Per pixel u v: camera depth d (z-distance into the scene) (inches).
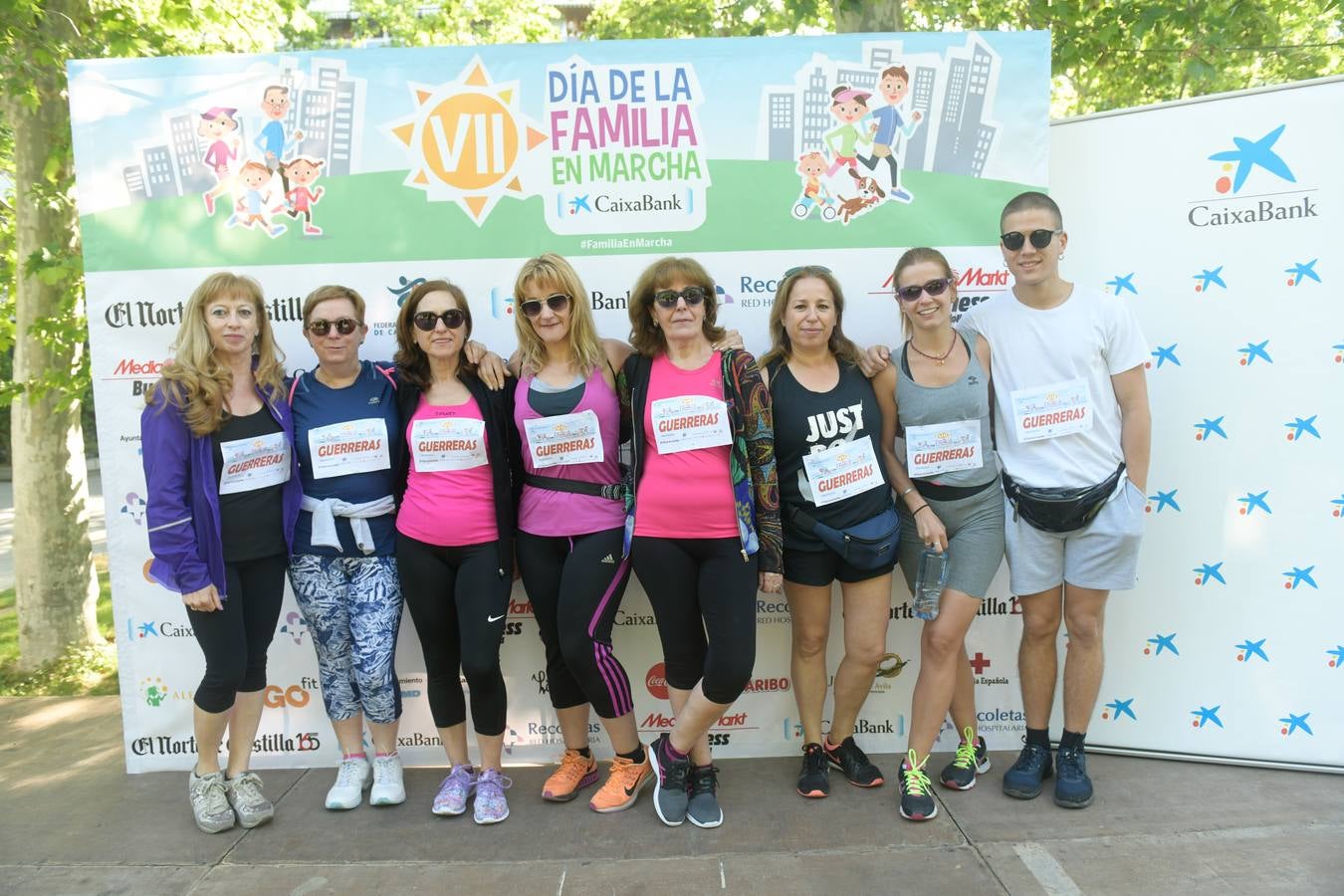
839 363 114.3
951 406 112.3
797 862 106.3
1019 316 114.0
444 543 111.8
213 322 107.4
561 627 110.8
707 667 107.7
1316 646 126.4
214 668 110.9
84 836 116.8
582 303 111.1
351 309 112.6
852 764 124.6
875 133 127.3
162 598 133.0
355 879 105.3
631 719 118.6
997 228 128.9
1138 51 255.6
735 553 107.7
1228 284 125.4
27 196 190.7
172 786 131.2
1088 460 111.9
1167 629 131.3
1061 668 135.0
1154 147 126.3
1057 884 100.5
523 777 131.3
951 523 116.1
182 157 128.0
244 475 110.0
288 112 127.4
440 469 111.8
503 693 118.0
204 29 228.1
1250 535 127.6
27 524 197.6
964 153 127.8
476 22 446.6
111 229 128.6
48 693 189.5
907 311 111.0
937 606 114.4
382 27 526.6
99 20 193.8
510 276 129.0
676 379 108.0
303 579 115.1
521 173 127.8
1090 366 110.4
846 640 118.4
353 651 116.6
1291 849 106.6
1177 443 129.0
